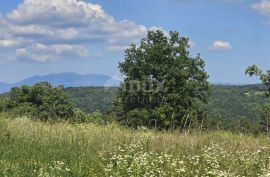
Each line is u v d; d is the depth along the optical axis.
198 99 48.25
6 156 10.29
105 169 9.11
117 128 15.09
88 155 11.20
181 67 48.75
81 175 9.07
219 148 11.02
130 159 10.13
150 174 9.09
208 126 14.81
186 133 13.34
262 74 14.34
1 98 66.88
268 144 12.75
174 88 47.12
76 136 13.44
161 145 12.05
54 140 13.12
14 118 16.88
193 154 11.09
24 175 8.70
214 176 9.04
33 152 11.00
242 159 10.15
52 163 9.86
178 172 9.21
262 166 9.79
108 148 11.86
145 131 14.48
